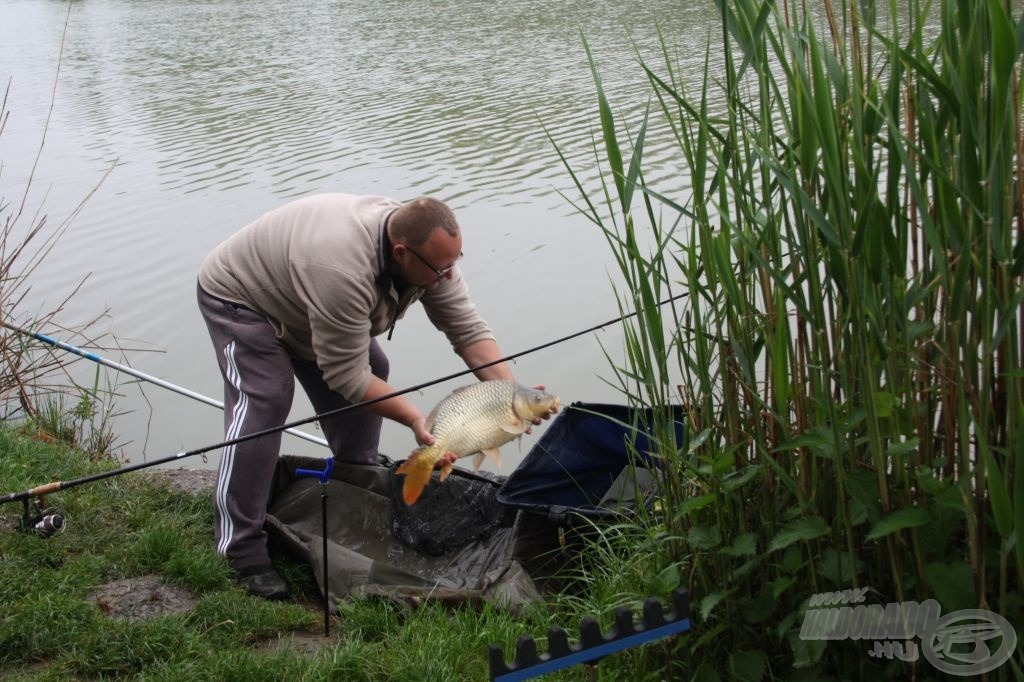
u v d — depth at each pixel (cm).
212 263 443
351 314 403
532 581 412
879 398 265
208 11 2628
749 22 293
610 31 1722
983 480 264
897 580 273
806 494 294
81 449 608
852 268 264
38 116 1509
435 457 372
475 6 2247
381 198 429
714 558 309
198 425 697
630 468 441
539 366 712
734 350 296
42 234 1000
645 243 896
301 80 1634
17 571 402
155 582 410
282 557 447
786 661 306
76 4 3034
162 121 1427
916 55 275
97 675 353
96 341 794
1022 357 267
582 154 1122
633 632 262
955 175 266
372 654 362
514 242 912
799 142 287
